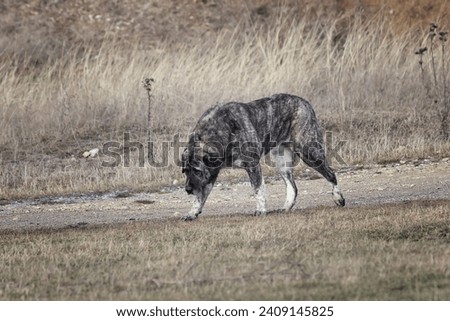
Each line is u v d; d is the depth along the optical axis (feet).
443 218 95.14
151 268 77.61
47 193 136.36
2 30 230.68
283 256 79.61
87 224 110.42
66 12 244.01
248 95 172.45
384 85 181.47
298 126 110.83
